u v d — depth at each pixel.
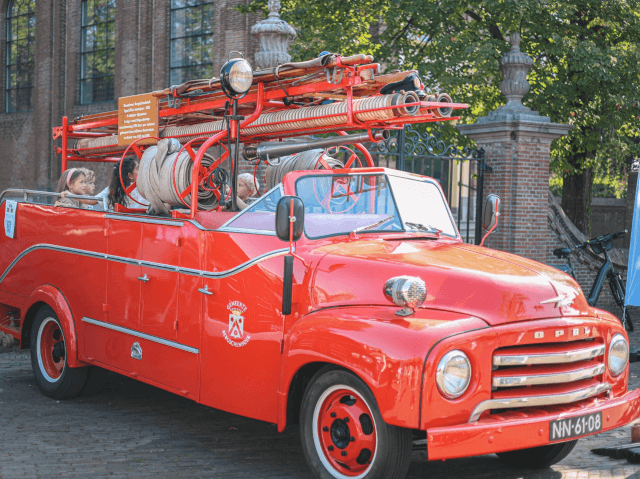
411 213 5.02
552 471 4.70
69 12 26.00
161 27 22.66
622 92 14.94
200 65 21.95
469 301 3.87
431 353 3.58
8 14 28.56
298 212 4.17
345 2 15.38
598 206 31.19
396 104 4.36
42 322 6.57
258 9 16.55
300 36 15.09
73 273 6.24
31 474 4.46
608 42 15.24
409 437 3.76
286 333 4.33
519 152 11.93
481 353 3.67
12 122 28.27
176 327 5.07
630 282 7.07
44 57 26.72
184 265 5.02
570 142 16.11
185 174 5.22
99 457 4.82
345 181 4.90
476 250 4.61
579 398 3.99
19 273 7.01
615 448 5.03
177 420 5.83
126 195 6.28
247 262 4.58
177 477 4.45
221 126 5.64
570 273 10.81
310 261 4.34
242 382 4.57
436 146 11.67
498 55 13.90
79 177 7.21
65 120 7.24
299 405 4.32
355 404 3.95
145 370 5.39
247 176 6.82
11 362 8.23
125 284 5.61
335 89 4.77
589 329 4.08
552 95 14.73
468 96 15.15
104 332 5.86
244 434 5.46
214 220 5.23
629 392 4.36
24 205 7.00
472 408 3.66
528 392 3.84
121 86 24.05
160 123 6.32
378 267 4.12
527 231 12.06
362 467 3.92
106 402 6.38
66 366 6.30
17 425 5.59
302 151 5.40
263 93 5.17
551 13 14.16
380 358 3.65
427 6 14.18
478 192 12.30
